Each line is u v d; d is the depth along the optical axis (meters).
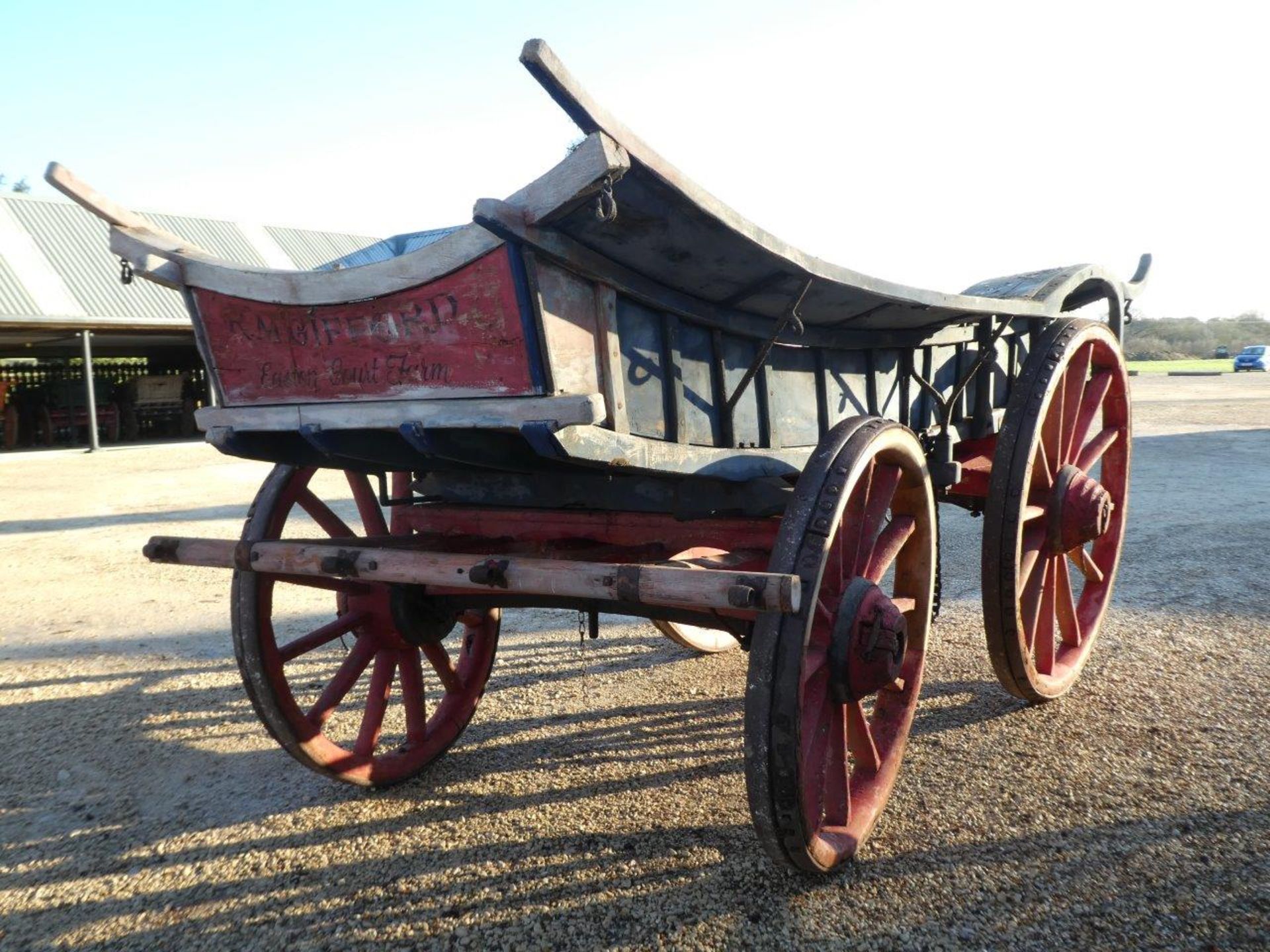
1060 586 3.88
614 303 2.25
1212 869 2.50
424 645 3.26
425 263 2.08
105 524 9.27
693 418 2.63
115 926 2.45
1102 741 3.35
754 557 2.67
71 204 20.14
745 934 2.30
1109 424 4.27
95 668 4.68
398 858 2.75
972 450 4.04
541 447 2.06
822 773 2.52
